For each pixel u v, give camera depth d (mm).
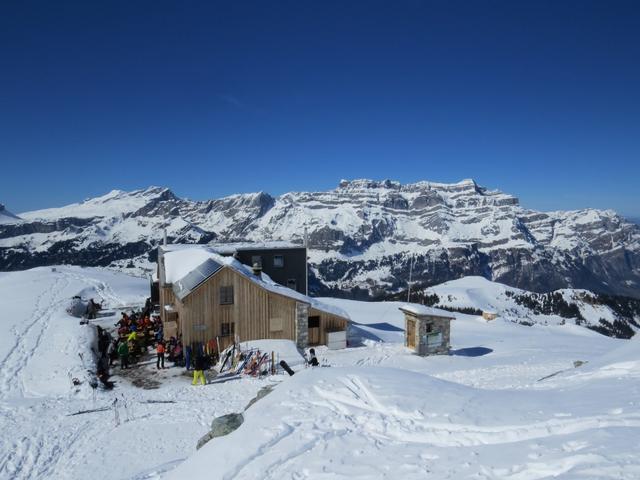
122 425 18844
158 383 25609
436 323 33344
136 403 21875
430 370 28359
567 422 9016
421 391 12367
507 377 24188
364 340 37000
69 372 25922
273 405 12352
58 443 17328
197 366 25078
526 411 10414
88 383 24469
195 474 9773
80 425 19109
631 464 6430
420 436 9703
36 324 36531
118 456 15867
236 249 47469
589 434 8008
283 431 10648
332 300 69688
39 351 29844
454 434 9492
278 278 49375
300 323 33000
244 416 12477
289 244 51781
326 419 11141
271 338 32406
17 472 15164
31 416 20156
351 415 11227
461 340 43500
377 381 13164
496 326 54531
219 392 23547
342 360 30812
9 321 37469
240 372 27234
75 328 34000
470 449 8703
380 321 55125
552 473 6945
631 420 8477
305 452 9578
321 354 32406
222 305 31172
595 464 6703
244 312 31672
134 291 59438
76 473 14797
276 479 8719
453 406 11164
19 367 27062
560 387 15055
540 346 39969
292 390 13172
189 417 19547
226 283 31203
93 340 32375
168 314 33062
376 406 11547
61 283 59875
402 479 7867
